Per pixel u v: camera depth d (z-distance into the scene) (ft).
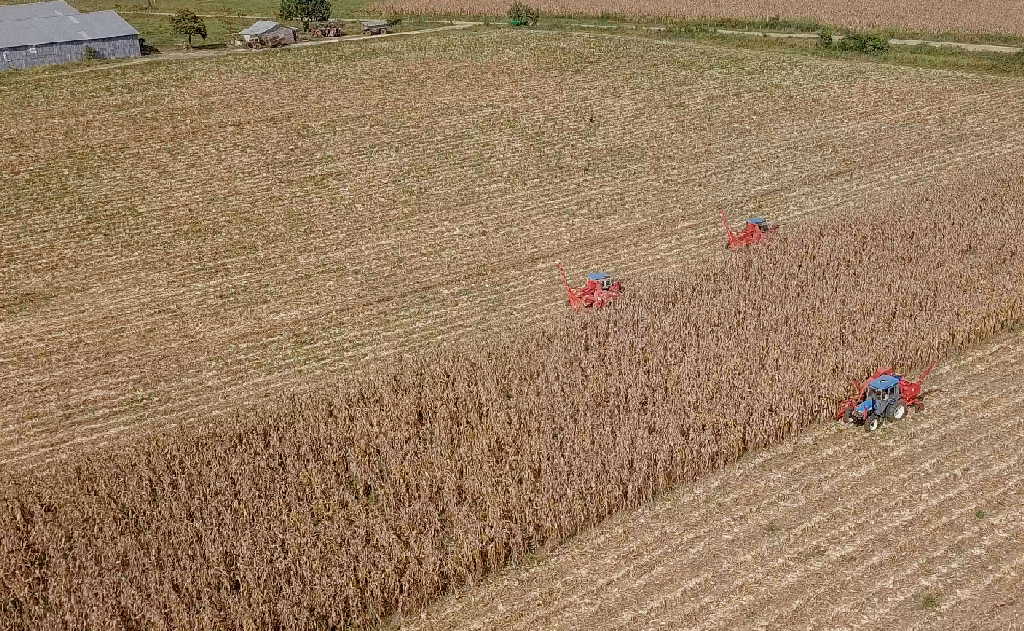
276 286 126.21
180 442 85.56
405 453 82.07
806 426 86.48
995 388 91.30
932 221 127.44
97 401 98.84
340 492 77.77
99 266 135.64
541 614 66.90
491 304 116.88
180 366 105.70
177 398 98.48
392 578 68.39
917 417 87.35
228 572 70.03
